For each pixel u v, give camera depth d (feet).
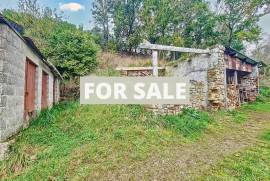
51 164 19.61
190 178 17.40
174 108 34.94
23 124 26.84
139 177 17.61
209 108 45.83
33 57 30.40
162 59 82.28
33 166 19.76
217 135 29.50
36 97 33.12
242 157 21.54
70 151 21.93
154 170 18.71
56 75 48.39
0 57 20.52
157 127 28.71
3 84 20.72
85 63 53.31
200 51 46.65
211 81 47.34
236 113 44.86
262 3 92.48
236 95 54.95
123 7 107.76
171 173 18.24
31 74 30.83
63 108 41.06
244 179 17.29
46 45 59.26
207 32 96.84
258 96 68.59
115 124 28.60
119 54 96.58
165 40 88.79
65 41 53.26
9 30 21.58
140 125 28.60
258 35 94.58
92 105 37.73
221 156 21.81
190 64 51.83
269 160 21.03
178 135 27.55
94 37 98.58
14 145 21.90
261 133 31.30
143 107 35.06
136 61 76.79
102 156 20.80
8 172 19.52
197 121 32.96
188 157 21.42
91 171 18.37
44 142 24.08
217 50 47.39
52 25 79.82
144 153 21.80
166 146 24.06
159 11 90.89
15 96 23.52
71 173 18.19
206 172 18.38
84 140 24.17
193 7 94.38
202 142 26.30
